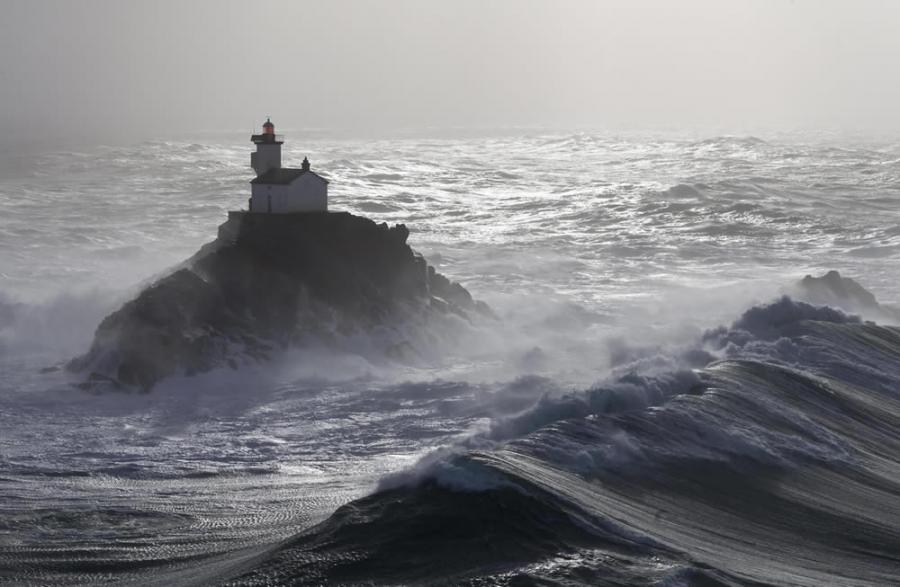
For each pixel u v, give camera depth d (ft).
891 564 197.57
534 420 255.91
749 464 241.35
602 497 205.36
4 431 313.53
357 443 301.02
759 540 203.21
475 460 205.77
